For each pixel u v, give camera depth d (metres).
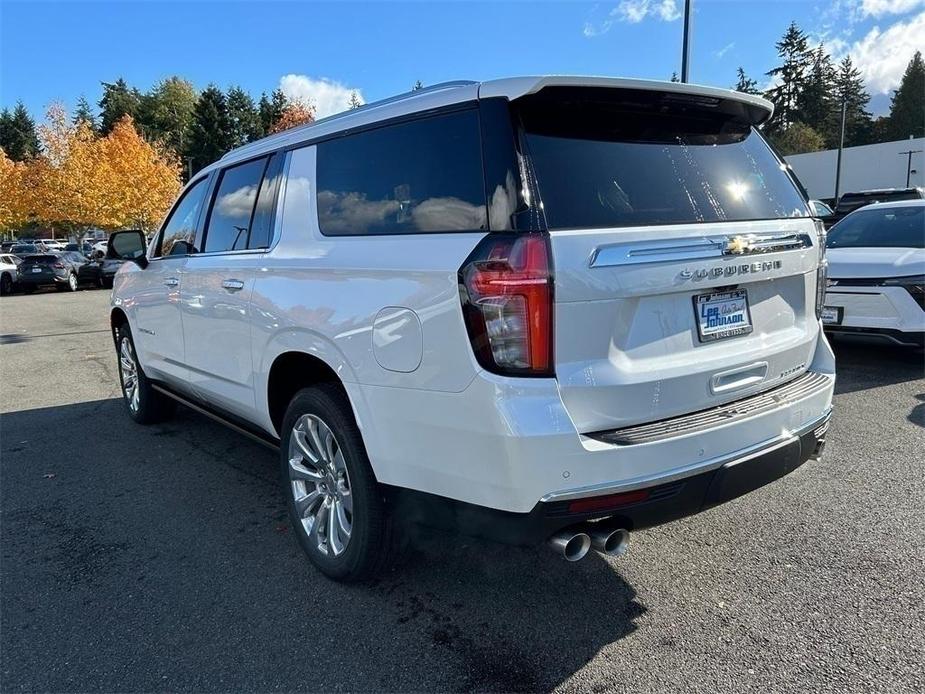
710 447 2.42
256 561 3.29
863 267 6.37
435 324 2.35
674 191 2.57
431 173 2.55
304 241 3.11
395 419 2.53
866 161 45.25
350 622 2.76
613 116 2.57
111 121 79.31
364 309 2.62
